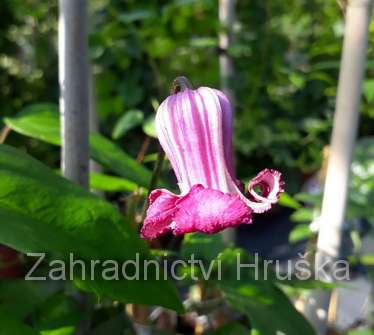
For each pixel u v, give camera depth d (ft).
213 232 0.20
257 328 0.25
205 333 0.32
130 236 0.22
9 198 0.21
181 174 0.23
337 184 0.29
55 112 0.33
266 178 0.22
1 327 0.22
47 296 0.28
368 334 0.40
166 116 0.23
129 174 0.29
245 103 0.66
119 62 0.59
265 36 0.63
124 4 0.61
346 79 0.27
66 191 0.22
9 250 0.29
